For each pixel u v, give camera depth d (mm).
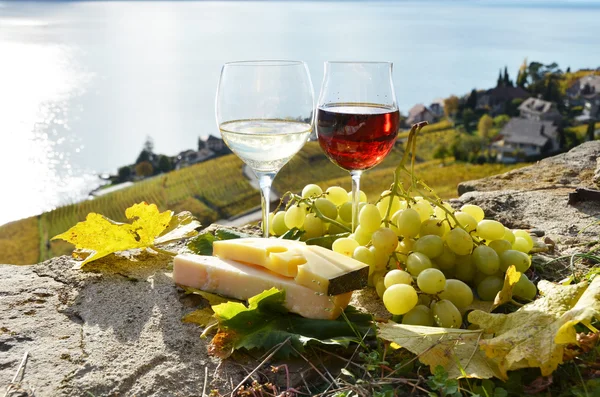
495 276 1155
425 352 901
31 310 1163
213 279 1167
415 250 1164
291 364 982
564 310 898
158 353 1008
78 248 1396
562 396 852
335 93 1292
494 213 1687
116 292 1234
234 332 1029
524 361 848
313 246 1168
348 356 1004
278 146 1239
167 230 1476
